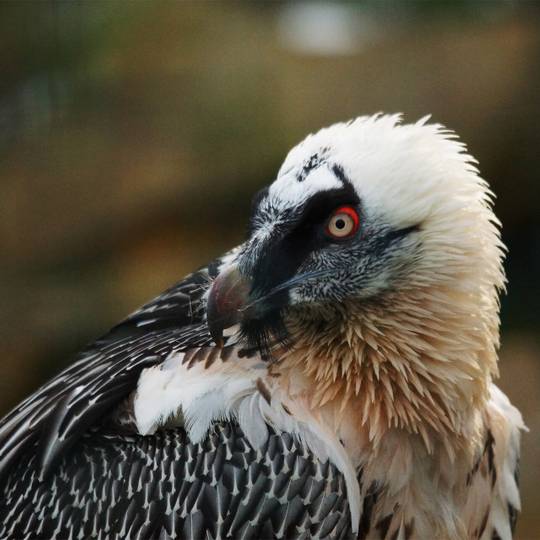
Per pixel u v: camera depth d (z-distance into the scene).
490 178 22.45
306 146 7.93
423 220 7.67
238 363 7.75
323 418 7.66
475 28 23.86
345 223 7.69
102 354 8.88
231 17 24.59
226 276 7.70
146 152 22.08
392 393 7.68
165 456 7.67
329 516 7.50
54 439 8.05
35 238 21.36
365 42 23.91
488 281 7.91
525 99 22.42
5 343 19.83
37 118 22.41
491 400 8.54
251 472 7.46
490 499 8.41
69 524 7.93
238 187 21.95
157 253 21.69
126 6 23.27
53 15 22.42
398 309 7.73
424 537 7.90
